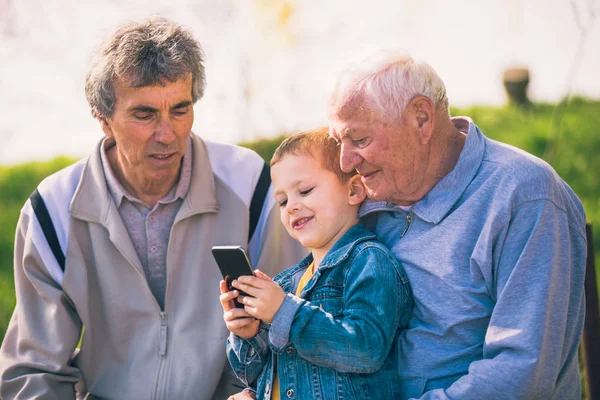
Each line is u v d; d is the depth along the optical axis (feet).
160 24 8.87
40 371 9.25
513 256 7.34
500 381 7.07
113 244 9.35
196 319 9.30
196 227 9.53
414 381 7.72
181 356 9.20
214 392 9.47
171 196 9.45
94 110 9.12
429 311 7.68
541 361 7.07
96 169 9.47
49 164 23.15
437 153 7.80
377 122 7.47
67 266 9.28
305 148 8.11
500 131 24.00
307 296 8.02
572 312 7.61
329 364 7.52
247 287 7.64
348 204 8.26
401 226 8.19
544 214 7.30
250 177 9.89
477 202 7.58
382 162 7.61
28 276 9.34
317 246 8.20
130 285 9.34
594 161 22.15
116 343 9.36
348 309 7.66
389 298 7.61
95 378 9.41
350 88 7.53
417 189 7.87
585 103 25.88
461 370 7.55
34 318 9.39
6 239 19.89
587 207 20.18
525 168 7.50
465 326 7.55
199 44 9.14
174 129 8.86
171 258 9.36
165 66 8.56
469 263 7.57
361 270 7.76
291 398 7.69
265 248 9.68
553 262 7.23
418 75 7.53
